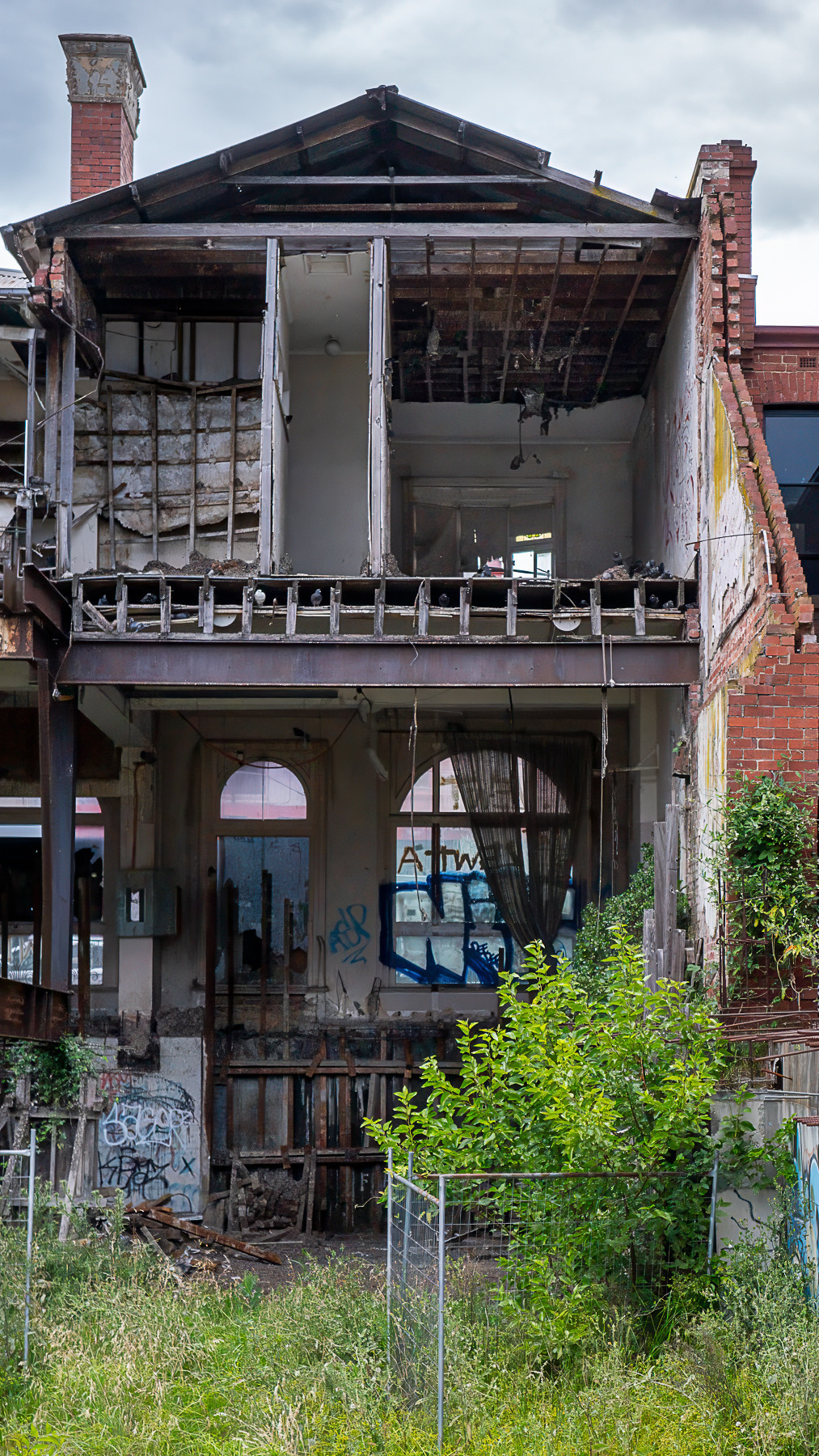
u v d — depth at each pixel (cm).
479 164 1443
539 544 1866
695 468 1391
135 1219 1404
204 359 1580
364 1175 1666
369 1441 693
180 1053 1695
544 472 1873
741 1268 793
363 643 1309
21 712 1795
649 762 1666
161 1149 1666
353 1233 1638
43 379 1507
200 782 1803
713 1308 802
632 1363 762
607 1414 678
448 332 1644
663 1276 845
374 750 1816
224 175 1418
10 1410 768
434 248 1451
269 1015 1741
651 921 1221
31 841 1784
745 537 1173
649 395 1716
